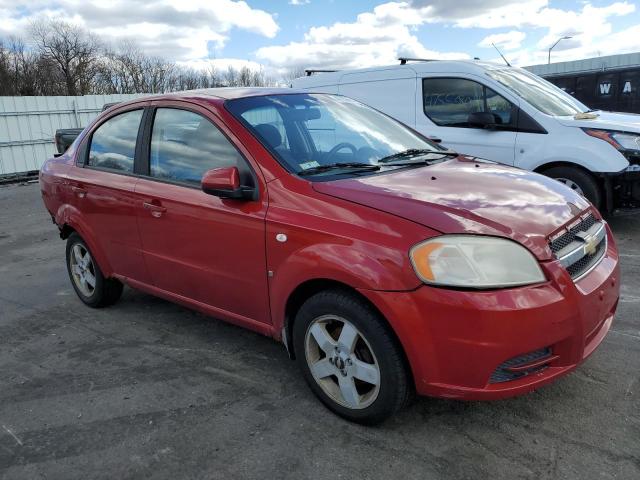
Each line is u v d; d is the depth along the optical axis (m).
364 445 2.60
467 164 3.45
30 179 16.53
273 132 3.22
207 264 3.29
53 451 2.69
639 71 14.75
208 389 3.19
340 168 3.10
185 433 2.77
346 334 2.64
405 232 2.41
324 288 2.73
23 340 4.05
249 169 3.05
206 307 3.47
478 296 2.27
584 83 15.84
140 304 4.64
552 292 2.35
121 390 3.23
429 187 2.82
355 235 2.53
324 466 2.47
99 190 4.00
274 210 2.86
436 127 6.80
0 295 5.15
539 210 2.65
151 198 3.55
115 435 2.79
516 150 6.15
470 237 2.35
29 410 3.07
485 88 6.38
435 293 2.31
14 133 17.42
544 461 2.43
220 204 3.11
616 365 3.19
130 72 43.38
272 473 2.45
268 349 3.67
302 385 3.18
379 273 2.40
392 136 3.80
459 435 2.64
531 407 2.83
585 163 5.69
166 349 3.75
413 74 7.02
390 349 2.48
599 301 2.57
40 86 41.31
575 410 2.78
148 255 3.72
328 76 7.99
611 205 5.71
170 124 3.61
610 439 2.55
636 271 4.77
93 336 4.04
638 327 3.68
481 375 2.32
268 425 2.80
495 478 2.35
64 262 6.27
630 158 5.48
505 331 2.26
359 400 2.70
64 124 18.55
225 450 2.62
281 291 2.84
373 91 7.48
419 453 2.52
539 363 2.39
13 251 7.02
